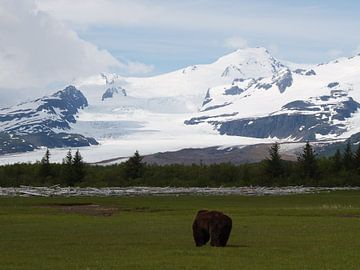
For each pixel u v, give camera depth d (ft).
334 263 172.35
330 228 282.56
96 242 226.38
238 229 278.67
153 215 394.11
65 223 315.37
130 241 229.66
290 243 222.07
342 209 427.74
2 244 219.82
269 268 162.61
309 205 532.32
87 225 302.86
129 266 165.58
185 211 443.32
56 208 476.13
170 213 420.36
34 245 216.95
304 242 225.35
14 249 205.05
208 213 208.95
